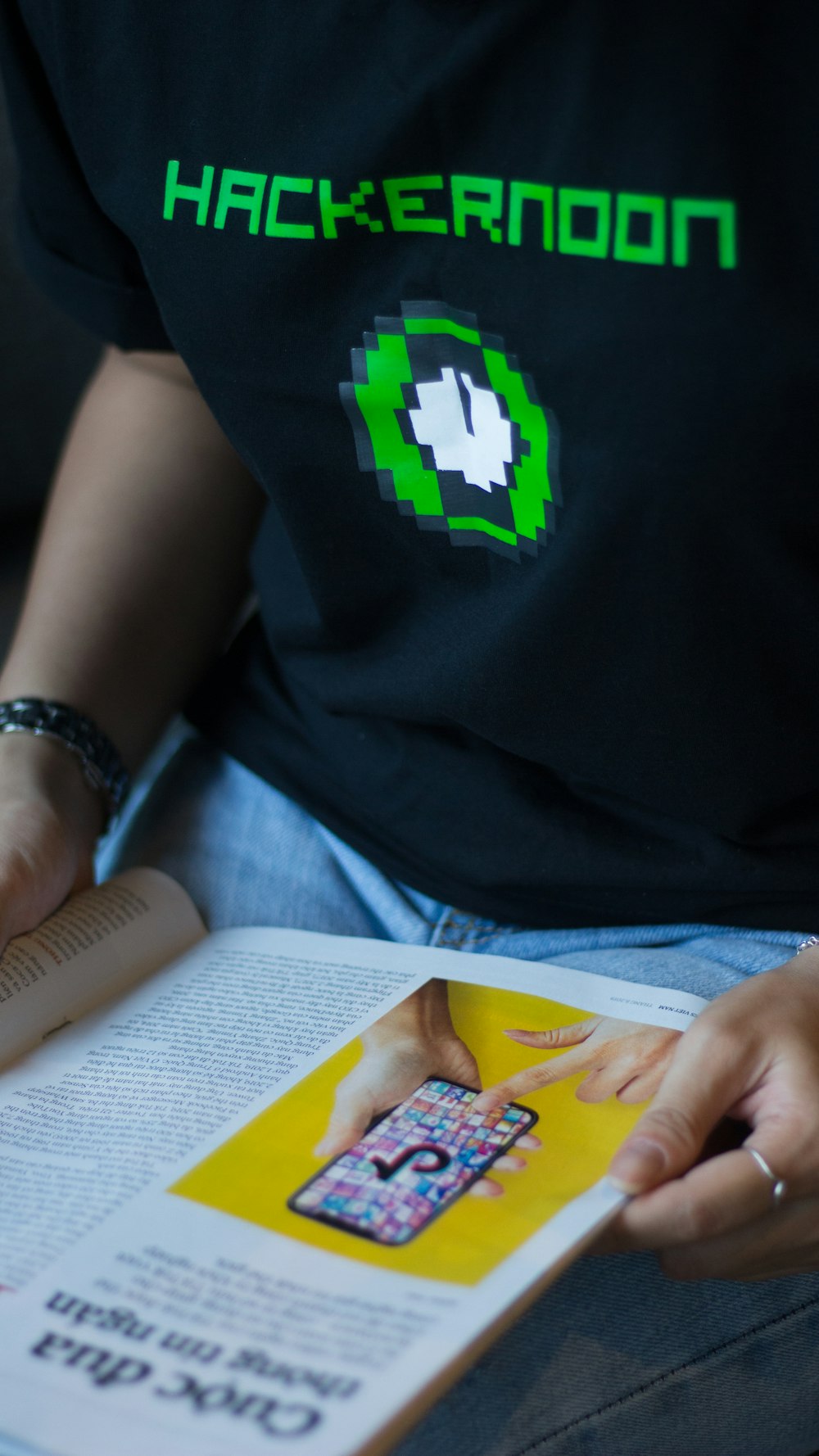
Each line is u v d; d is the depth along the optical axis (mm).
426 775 961
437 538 908
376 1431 747
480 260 847
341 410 900
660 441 828
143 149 916
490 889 958
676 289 812
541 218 829
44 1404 763
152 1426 756
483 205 840
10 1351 777
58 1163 844
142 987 943
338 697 976
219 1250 802
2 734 999
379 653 956
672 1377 848
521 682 896
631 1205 803
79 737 1006
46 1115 869
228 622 1092
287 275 885
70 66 926
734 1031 831
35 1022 916
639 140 807
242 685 1056
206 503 1061
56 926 955
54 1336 780
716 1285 861
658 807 910
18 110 963
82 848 991
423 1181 819
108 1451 751
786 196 798
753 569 843
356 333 883
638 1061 857
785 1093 818
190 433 1056
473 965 918
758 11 785
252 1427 751
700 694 873
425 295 863
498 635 891
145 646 1047
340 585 945
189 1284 792
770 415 814
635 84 803
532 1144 829
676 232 809
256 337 903
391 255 867
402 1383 756
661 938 933
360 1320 775
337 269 878
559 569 863
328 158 863
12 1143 856
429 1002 899
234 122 887
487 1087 854
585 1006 887
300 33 861
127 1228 812
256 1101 861
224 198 895
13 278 1366
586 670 884
